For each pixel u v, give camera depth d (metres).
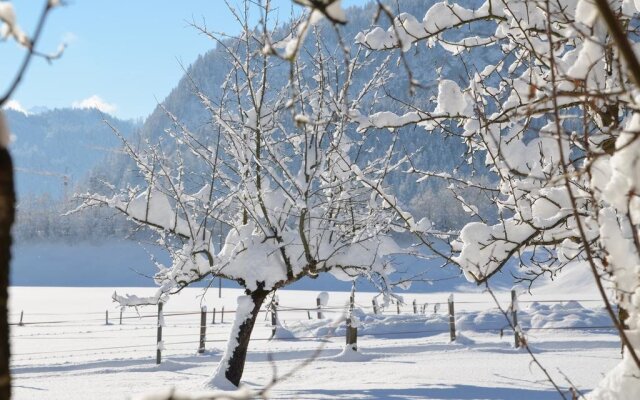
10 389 0.96
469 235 7.12
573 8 5.82
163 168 14.19
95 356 20.70
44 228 127.00
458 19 7.90
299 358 19.12
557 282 69.19
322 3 1.55
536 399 11.73
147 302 13.55
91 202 13.95
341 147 13.27
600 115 4.88
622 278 3.18
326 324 25.58
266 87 13.94
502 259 7.09
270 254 13.99
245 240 14.27
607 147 4.84
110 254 128.00
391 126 8.49
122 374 16.61
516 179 7.14
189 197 14.48
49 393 13.30
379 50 8.20
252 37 13.48
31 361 19.61
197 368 17.91
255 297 14.05
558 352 18.64
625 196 2.68
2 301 0.95
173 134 14.69
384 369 16.39
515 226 7.05
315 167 13.25
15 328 33.16
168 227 14.12
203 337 20.48
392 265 13.92
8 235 0.95
